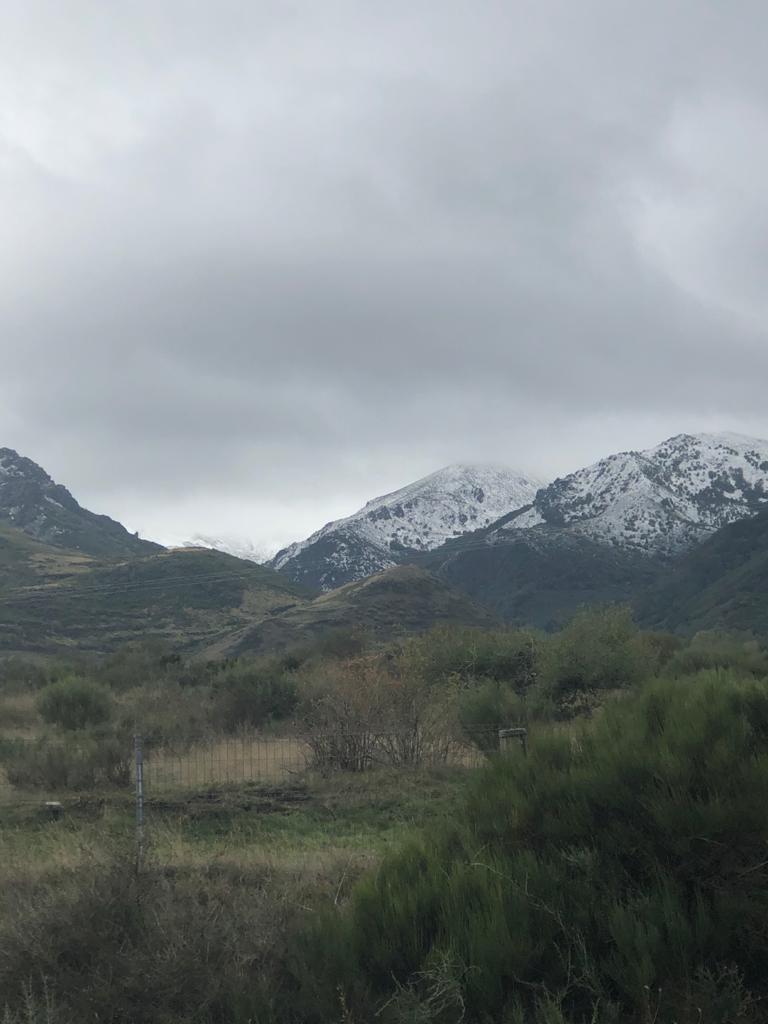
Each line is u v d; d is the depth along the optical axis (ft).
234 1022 21.33
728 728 26.05
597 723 29.40
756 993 21.09
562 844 24.81
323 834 40.78
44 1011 20.81
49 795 47.47
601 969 21.40
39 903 25.26
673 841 23.17
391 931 23.08
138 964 21.93
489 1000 21.06
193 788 49.24
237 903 25.54
